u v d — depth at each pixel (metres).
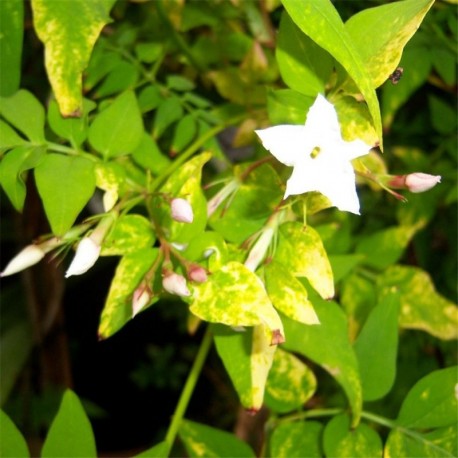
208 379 0.51
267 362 0.20
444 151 0.32
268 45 0.31
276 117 0.20
